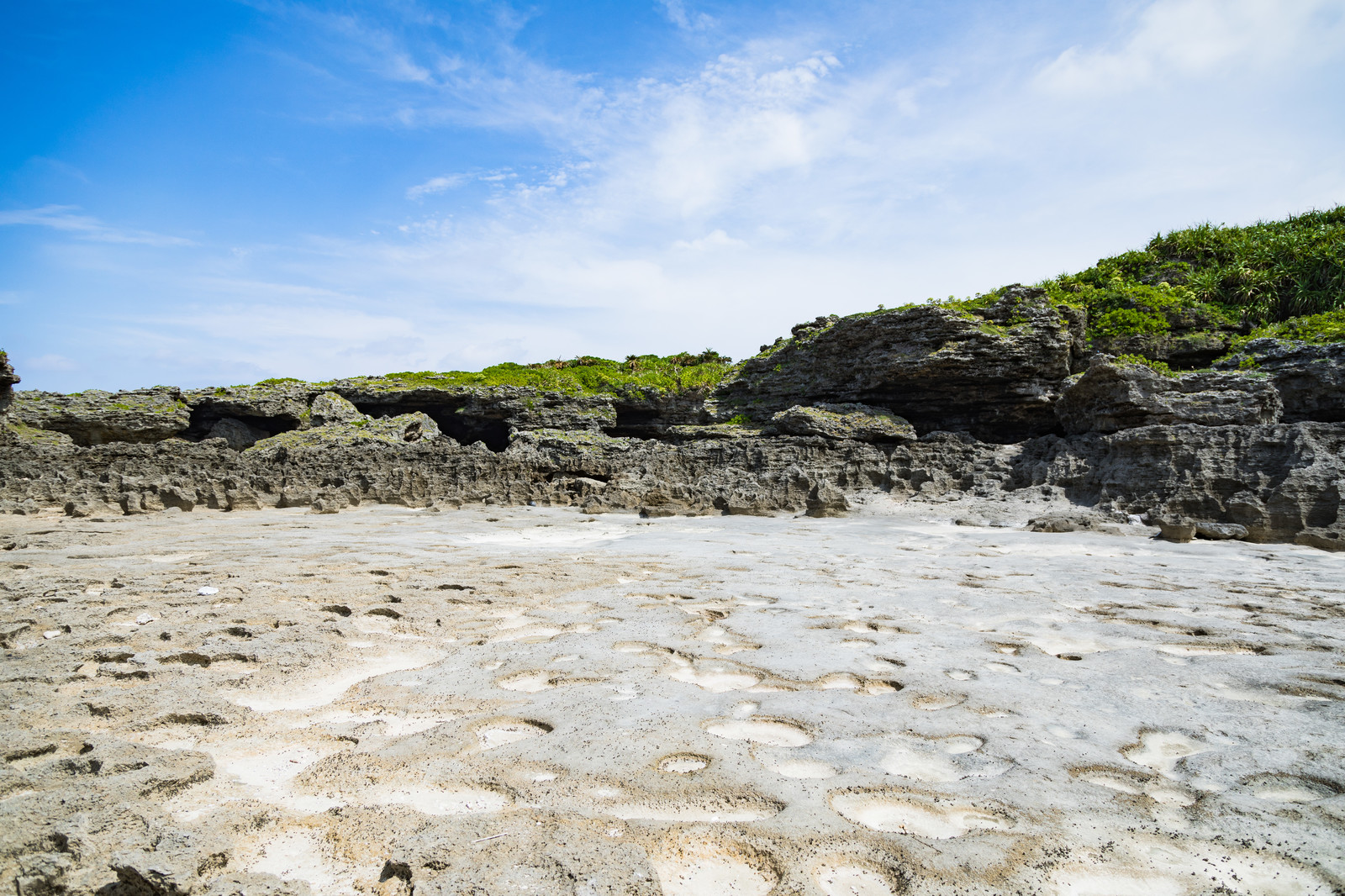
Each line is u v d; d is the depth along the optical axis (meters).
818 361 47.69
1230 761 7.28
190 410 56.34
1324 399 33.03
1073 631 12.34
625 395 57.53
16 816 5.95
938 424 44.31
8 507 31.27
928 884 5.21
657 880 5.23
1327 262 44.56
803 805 6.27
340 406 56.03
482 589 15.43
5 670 9.89
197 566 18.11
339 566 18.14
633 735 7.80
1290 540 23.55
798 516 32.59
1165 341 40.75
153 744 7.80
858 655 10.91
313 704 9.04
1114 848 5.70
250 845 5.87
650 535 25.95
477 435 59.28
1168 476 27.97
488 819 6.08
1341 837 5.84
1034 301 42.06
